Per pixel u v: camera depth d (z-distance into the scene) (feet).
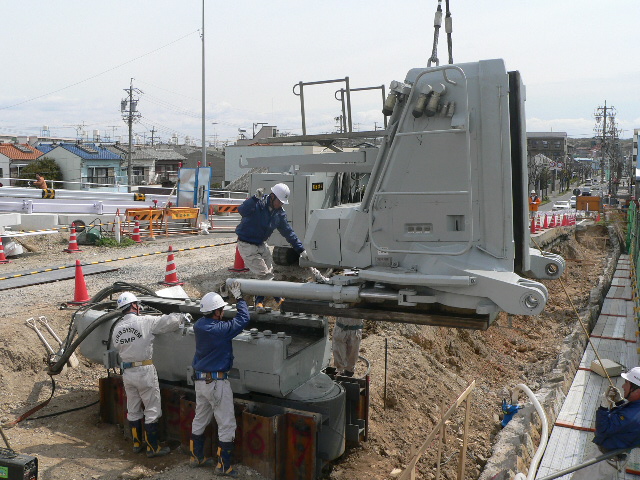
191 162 254.27
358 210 20.22
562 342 46.42
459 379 37.17
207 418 20.52
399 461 24.70
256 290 21.22
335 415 22.08
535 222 88.48
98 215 65.98
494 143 18.01
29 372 26.58
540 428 28.73
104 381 23.67
